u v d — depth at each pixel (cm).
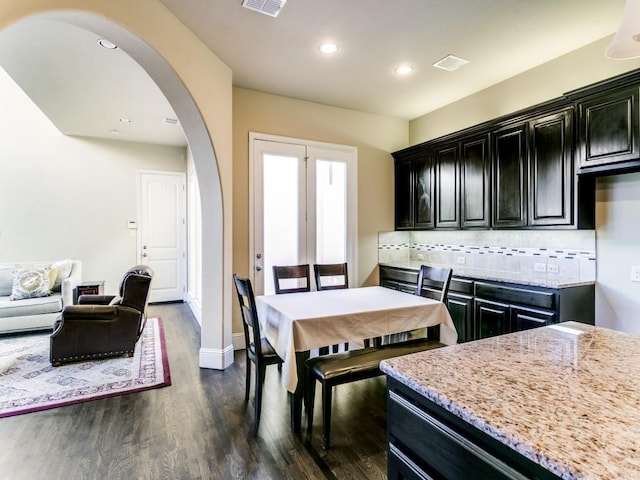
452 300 349
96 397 264
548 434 67
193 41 274
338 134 433
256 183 383
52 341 323
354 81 360
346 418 236
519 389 88
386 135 468
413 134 479
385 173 469
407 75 346
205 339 324
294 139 404
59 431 219
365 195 454
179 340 408
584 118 259
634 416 74
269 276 391
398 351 236
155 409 247
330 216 429
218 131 311
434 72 340
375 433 218
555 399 82
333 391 278
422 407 92
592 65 287
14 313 403
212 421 231
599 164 249
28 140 516
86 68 317
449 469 83
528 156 302
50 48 282
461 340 339
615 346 121
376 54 306
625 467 58
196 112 285
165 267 610
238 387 283
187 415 238
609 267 273
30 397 264
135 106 412
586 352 115
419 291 301
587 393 85
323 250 424
